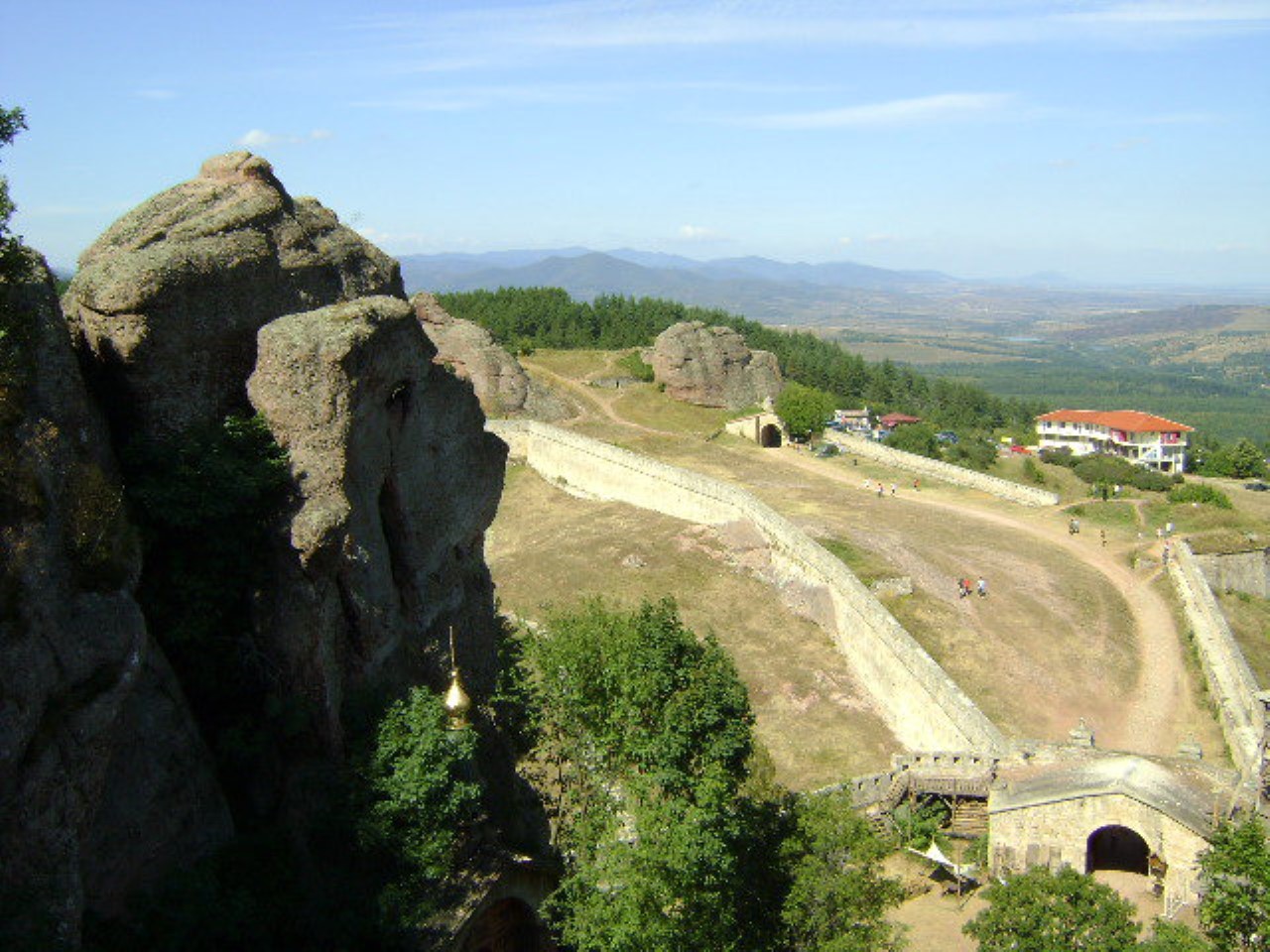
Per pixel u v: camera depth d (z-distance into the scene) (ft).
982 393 655.35
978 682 173.37
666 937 85.81
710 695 93.15
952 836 136.67
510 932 94.38
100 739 70.59
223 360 93.91
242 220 98.78
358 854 86.38
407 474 102.37
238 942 77.56
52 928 65.31
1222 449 518.78
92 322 87.61
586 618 102.22
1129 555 246.27
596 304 572.92
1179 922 109.70
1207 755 154.81
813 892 95.30
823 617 204.23
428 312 392.47
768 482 312.50
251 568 87.86
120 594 74.49
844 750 160.56
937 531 258.57
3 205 75.97
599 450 308.81
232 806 87.20
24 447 70.85
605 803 96.43
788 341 645.92
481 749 106.73
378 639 93.91
